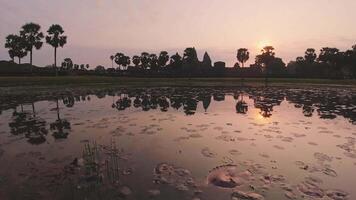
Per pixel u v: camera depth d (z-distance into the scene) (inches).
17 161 338.6
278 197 252.8
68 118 601.6
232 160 344.5
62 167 318.0
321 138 445.1
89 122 560.4
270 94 1139.9
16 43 2207.2
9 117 613.3
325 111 705.6
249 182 282.7
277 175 300.5
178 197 249.3
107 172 302.4
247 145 406.3
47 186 270.4
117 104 822.5
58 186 270.4
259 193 259.9
